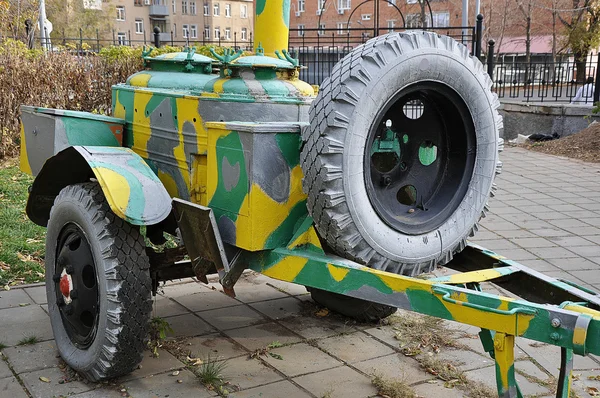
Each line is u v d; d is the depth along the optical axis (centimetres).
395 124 320
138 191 321
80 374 352
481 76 320
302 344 401
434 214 327
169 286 499
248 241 308
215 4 5462
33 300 461
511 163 1071
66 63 1061
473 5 3172
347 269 288
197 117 346
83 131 396
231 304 466
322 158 284
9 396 330
